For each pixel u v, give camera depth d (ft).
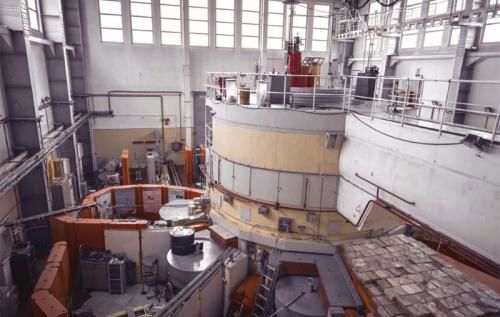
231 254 35.29
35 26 50.60
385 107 35.14
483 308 21.18
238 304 33.42
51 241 44.57
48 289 28.68
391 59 65.10
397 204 22.93
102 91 72.18
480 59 47.19
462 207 17.54
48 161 49.06
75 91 69.62
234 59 76.74
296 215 33.94
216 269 32.81
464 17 42.22
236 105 34.96
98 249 40.34
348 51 79.61
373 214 27.50
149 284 39.55
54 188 47.60
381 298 22.58
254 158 34.37
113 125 74.49
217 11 72.95
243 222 36.99
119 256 39.50
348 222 33.73
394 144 22.80
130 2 68.80
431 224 19.94
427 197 19.88
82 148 72.08
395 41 63.93
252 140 34.14
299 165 32.50
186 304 28.68
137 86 73.56
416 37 59.77
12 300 33.47
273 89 35.60
